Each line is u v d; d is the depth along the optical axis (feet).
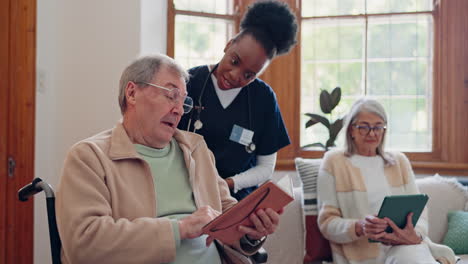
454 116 12.20
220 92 7.09
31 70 8.53
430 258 7.16
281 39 6.53
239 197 7.19
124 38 10.59
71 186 4.66
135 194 4.95
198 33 12.46
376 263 7.89
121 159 4.99
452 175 11.98
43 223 9.30
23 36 8.45
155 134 5.15
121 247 4.44
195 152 5.82
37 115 8.95
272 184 4.53
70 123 10.32
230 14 12.69
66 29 10.30
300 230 8.79
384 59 12.66
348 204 8.38
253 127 7.29
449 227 9.35
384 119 8.63
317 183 8.73
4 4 8.38
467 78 12.13
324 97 11.56
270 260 8.54
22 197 4.95
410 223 7.39
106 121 10.48
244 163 7.29
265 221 4.76
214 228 4.60
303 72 12.85
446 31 12.25
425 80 12.55
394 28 12.63
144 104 5.08
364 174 8.47
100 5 10.58
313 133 12.72
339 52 12.75
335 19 12.73
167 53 12.07
